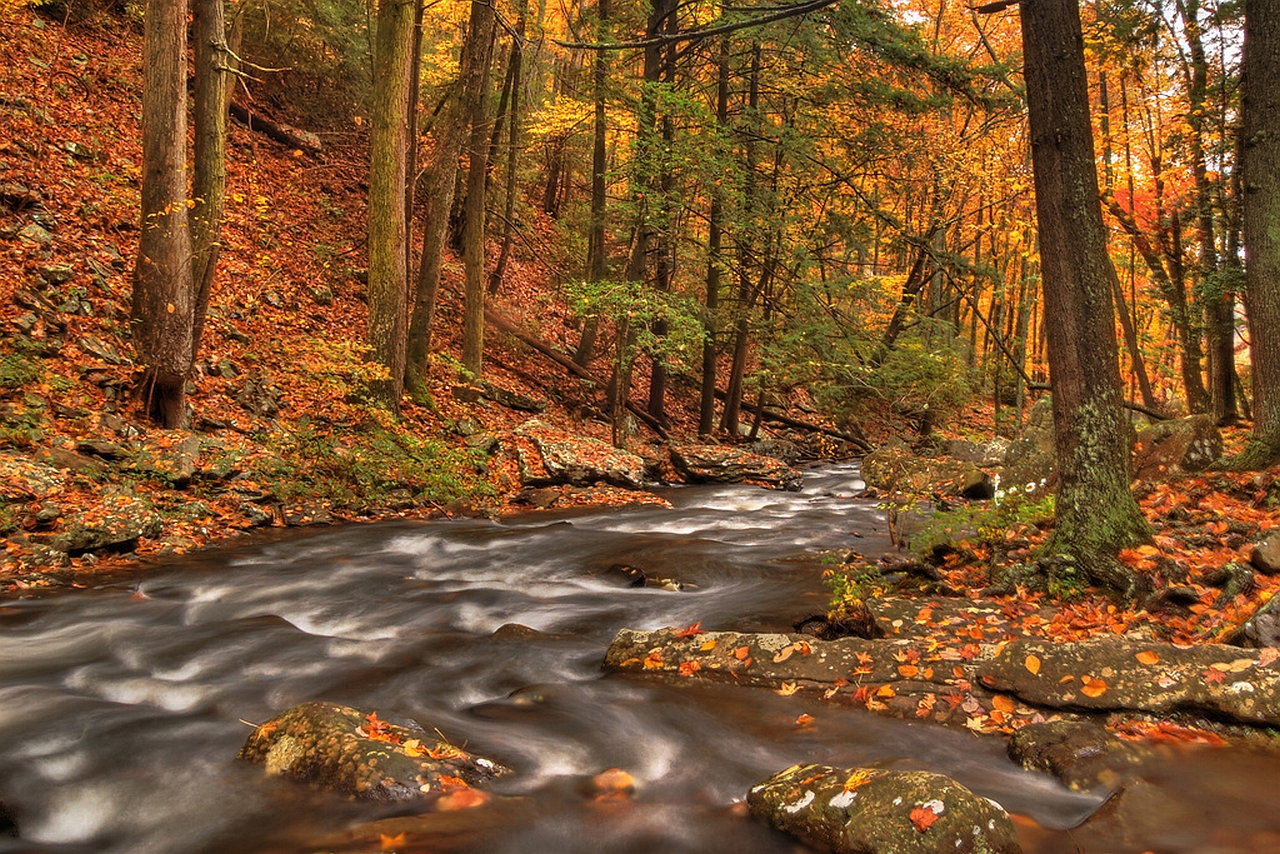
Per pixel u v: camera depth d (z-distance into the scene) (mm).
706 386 22516
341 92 24172
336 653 6438
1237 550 7039
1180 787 4000
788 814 3756
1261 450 9508
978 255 25453
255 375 13758
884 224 20047
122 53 19859
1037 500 9867
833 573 7422
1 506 8578
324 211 20672
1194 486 9375
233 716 5164
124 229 15023
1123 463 6848
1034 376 35281
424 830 3697
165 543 9492
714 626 7027
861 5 17234
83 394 11195
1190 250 21328
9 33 17281
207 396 12914
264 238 18266
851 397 21703
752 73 19766
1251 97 10039
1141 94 19312
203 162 12016
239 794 4086
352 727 4418
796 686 5484
